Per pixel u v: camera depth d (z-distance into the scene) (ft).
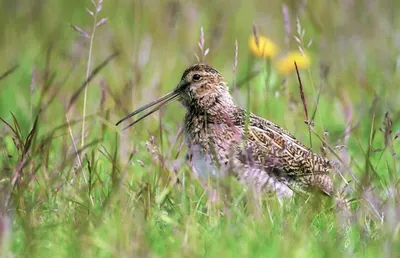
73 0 65.67
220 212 32.27
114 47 54.08
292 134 42.32
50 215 32.01
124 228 29.09
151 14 60.95
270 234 29.73
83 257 28.37
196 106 39.24
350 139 44.50
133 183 35.17
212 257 28.17
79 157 35.42
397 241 29.25
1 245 27.86
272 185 36.94
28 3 64.49
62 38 61.41
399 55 49.39
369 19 58.80
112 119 43.39
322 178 37.50
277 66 51.49
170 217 31.71
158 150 36.70
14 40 61.41
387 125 35.55
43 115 44.93
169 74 53.83
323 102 48.57
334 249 28.60
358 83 51.55
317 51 55.93
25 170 34.81
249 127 38.14
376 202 33.14
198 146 38.09
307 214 32.58
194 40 58.54
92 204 32.17
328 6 60.18
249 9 64.80
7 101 50.31
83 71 53.21
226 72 55.88
